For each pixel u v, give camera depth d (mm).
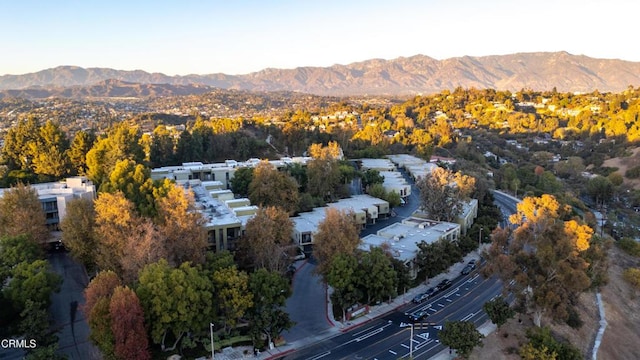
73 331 53844
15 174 103938
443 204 94688
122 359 43156
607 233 111938
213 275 52875
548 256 55406
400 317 61781
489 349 55000
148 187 79562
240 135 163750
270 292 51719
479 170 159750
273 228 64938
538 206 78188
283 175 96812
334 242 61844
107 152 106250
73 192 85000
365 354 52188
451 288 72312
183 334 52344
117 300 44000
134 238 55719
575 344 59844
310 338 55406
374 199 112375
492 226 99500
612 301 75188
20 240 60281
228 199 94062
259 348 52281
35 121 120562
